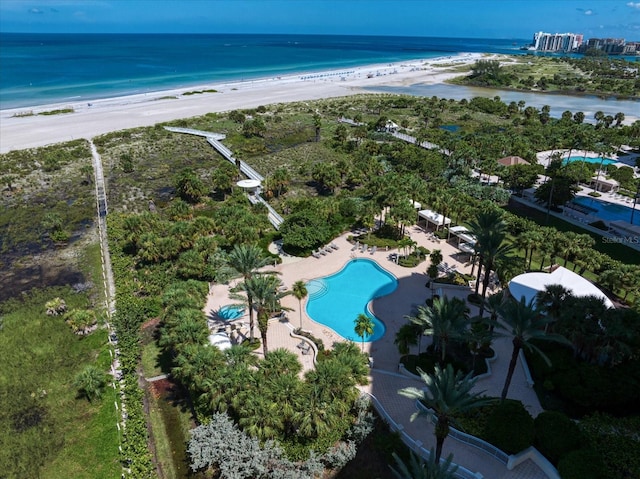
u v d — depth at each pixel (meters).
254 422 34.66
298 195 95.06
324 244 73.44
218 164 114.00
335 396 36.22
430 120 166.62
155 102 191.62
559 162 103.44
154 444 38.72
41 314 56.34
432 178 100.12
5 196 94.06
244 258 47.25
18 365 47.75
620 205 93.44
